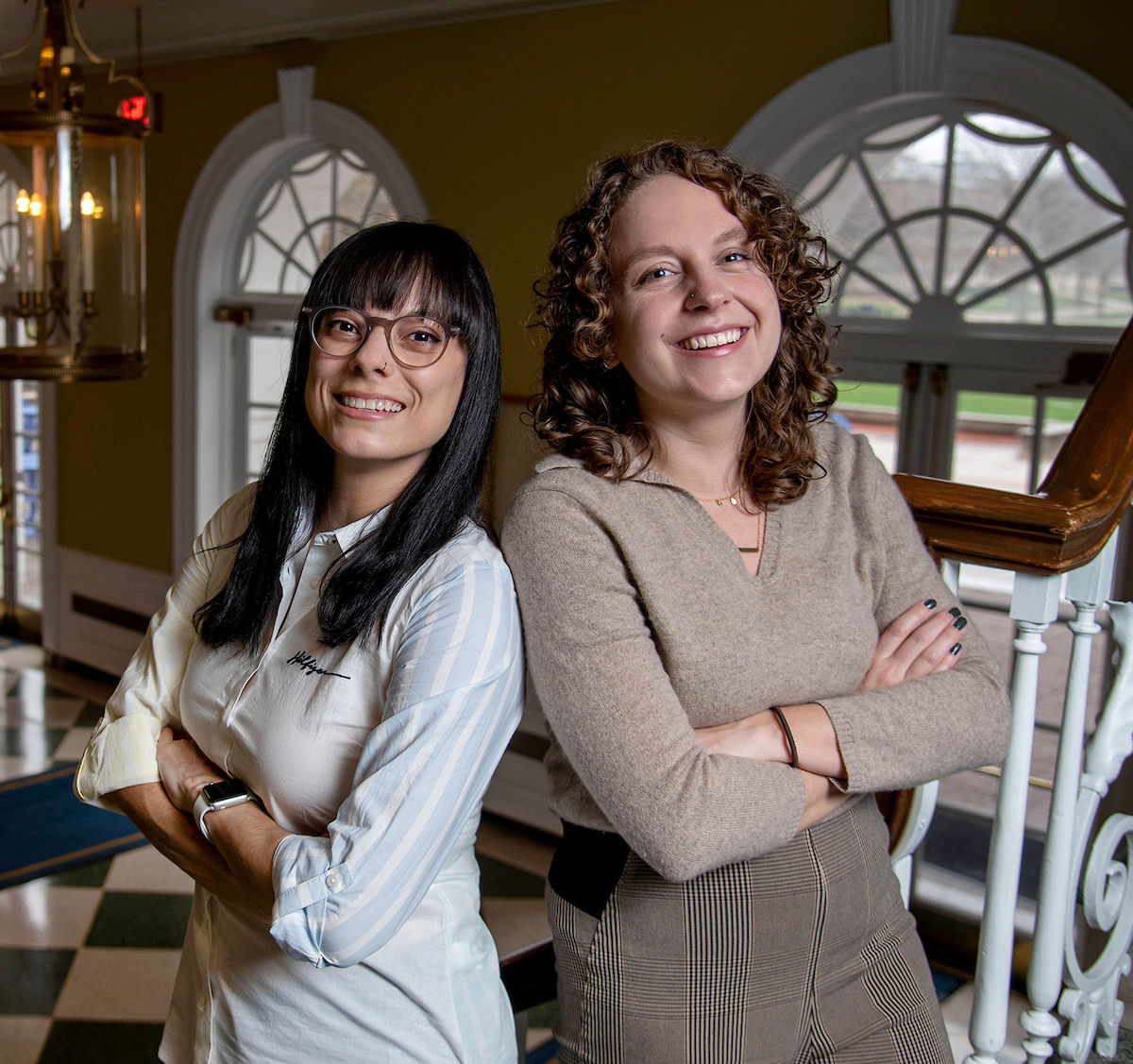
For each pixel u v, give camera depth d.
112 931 3.37
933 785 1.38
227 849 1.13
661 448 1.19
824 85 3.22
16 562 6.46
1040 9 2.88
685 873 1.01
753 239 1.14
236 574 1.25
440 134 4.11
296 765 1.15
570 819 1.15
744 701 1.12
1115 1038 1.48
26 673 5.88
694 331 1.11
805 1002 1.12
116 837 4.02
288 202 4.87
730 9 3.39
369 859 1.03
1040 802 3.10
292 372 1.25
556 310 1.23
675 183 1.14
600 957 1.11
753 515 1.21
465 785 1.08
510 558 1.15
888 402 3.42
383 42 4.24
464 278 1.17
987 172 3.15
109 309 2.86
